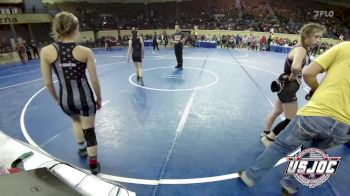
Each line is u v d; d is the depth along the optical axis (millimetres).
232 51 17000
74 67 2648
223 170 3320
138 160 3549
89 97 2850
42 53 2654
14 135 4367
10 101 6371
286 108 3406
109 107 5652
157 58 13227
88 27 22375
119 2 27656
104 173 3246
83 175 1568
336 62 2070
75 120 3393
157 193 2887
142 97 6379
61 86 2783
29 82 8570
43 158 1756
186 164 3455
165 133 4379
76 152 3775
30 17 18625
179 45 9758
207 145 3977
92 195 1417
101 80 8195
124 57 13930
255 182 2777
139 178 3154
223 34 22281
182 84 7680
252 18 25359
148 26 25406
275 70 10172
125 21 26172
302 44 2990
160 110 5469
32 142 4102
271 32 18125
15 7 18672
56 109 5660
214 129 4555
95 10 26406
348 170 3334
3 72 10852
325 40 18891
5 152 1821
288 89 3275
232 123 4828
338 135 2117
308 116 2172
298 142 2309
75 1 24781
